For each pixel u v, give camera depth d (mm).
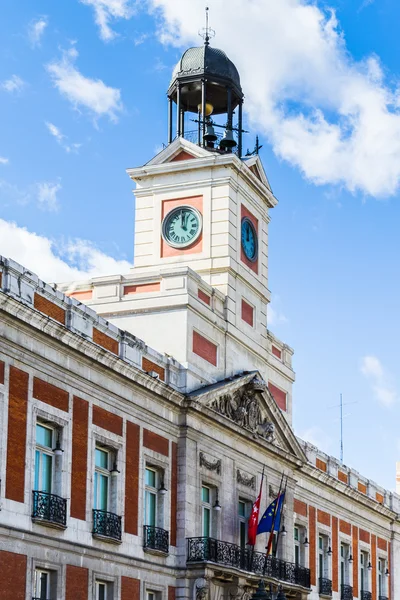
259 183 58938
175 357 49875
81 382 41531
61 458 40031
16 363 37719
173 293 50719
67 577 39781
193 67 58750
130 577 43844
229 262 54719
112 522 42625
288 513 58750
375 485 75875
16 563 36938
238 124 60094
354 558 70000
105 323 43594
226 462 51875
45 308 39812
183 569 47188
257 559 52125
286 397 61781
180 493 47906
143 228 56812
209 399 50000
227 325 53969
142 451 45469
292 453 59094
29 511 37812
